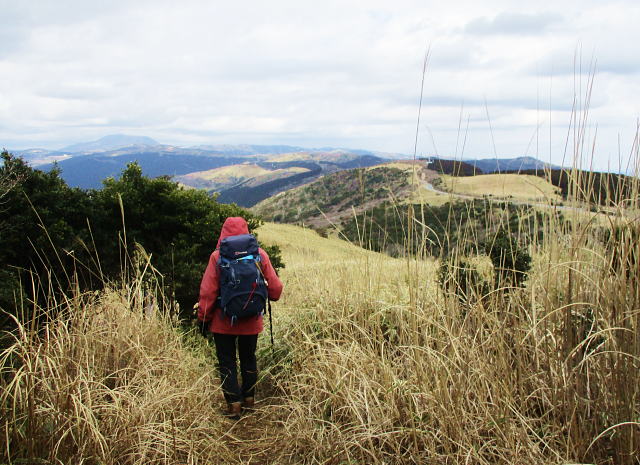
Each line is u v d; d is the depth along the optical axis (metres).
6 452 2.48
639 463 2.48
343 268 5.19
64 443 2.68
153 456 3.04
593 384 2.86
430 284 3.96
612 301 2.72
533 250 3.60
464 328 3.45
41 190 4.86
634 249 2.73
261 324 4.33
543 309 3.18
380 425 3.07
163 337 4.41
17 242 4.50
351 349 3.84
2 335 3.29
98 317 4.00
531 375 3.04
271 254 7.22
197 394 3.89
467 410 3.12
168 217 6.12
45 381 2.85
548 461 2.60
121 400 3.21
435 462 2.83
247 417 4.26
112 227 5.84
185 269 5.71
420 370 3.21
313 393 3.83
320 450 3.28
